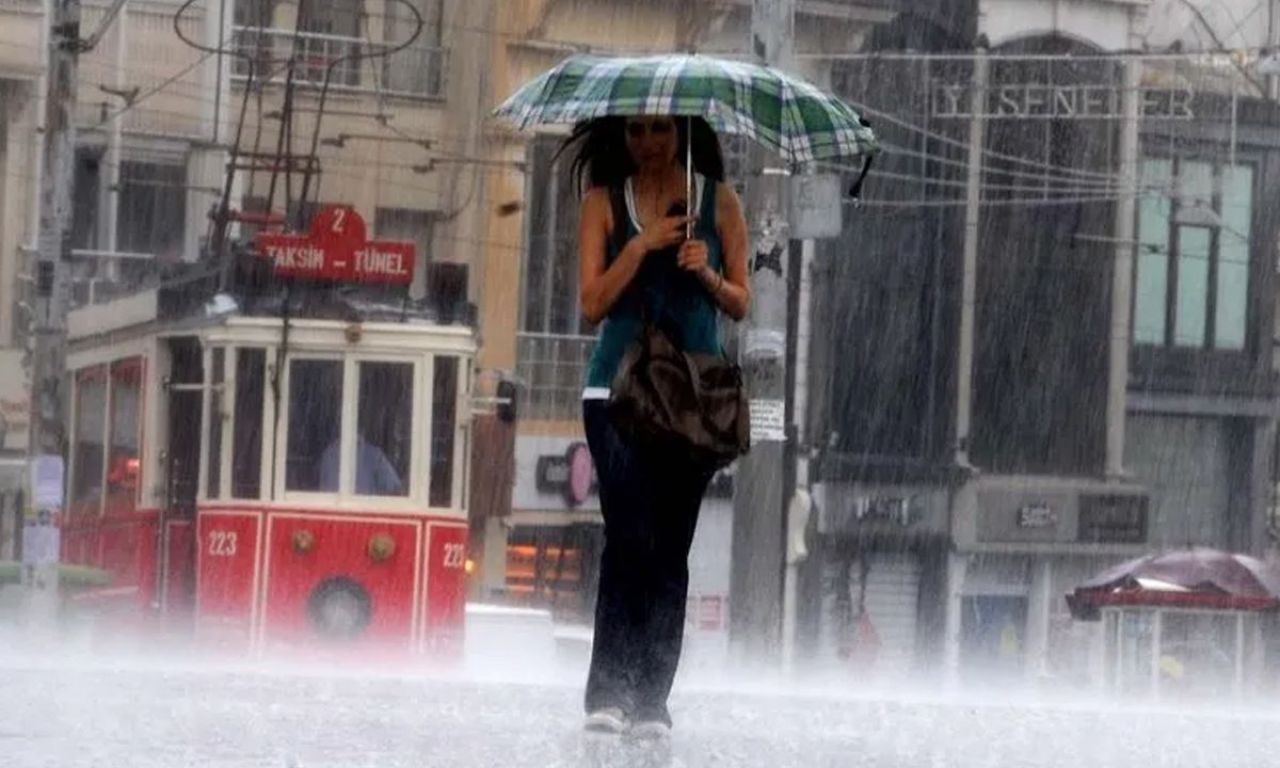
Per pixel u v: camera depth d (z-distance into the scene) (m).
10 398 109.50
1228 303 131.25
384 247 65.38
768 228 59.72
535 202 112.19
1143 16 127.25
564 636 74.88
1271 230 131.62
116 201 108.62
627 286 15.06
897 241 122.50
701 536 107.50
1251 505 131.50
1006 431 125.12
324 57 110.44
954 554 123.19
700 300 15.20
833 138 16.08
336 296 64.69
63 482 75.38
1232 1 135.12
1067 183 125.81
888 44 121.25
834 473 120.75
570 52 112.31
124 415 70.06
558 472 110.06
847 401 121.75
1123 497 127.31
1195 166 129.88
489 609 67.12
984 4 122.94
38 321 75.50
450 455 65.12
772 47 58.66
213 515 63.97
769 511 60.81
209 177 109.25
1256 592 93.62
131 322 69.62
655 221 15.16
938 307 123.44
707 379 14.74
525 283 111.62
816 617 120.69
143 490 67.31
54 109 76.69
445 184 111.94
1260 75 131.12
